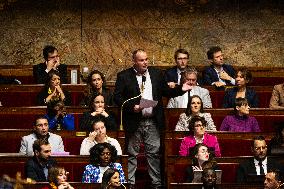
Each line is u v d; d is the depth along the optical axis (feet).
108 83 67.97
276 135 52.08
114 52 72.90
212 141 53.11
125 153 54.34
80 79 67.46
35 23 72.79
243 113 55.83
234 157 51.47
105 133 52.54
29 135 53.26
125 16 73.15
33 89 61.57
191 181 50.16
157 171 54.60
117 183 46.29
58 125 55.52
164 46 72.90
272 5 73.15
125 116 54.54
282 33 73.00
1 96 61.46
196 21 73.00
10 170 51.21
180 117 55.31
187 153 52.60
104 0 73.10
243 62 72.90
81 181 50.93
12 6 72.74
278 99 60.80
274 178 47.50
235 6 73.15
